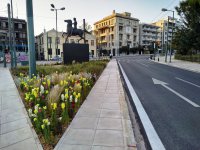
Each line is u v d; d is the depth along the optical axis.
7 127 4.33
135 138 4.22
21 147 3.46
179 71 18.92
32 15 8.76
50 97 5.39
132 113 5.92
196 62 31.17
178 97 7.89
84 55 20.36
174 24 43.25
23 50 57.94
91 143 3.60
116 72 16.44
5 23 58.34
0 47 44.12
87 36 63.06
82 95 6.89
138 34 88.44
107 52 82.12
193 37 31.05
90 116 5.09
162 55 67.00
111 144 3.58
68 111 5.05
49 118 4.60
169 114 5.79
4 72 15.61
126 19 82.38
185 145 3.89
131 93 8.70
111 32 80.88
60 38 56.94
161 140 4.12
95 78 11.29
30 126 4.38
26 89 7.39
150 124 5.02
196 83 11.48
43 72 12.12
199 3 27.83
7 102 6.29
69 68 13.52
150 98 7.78
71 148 3.41
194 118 5.42
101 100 6.79
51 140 3.63
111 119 4.88
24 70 14.91
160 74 16.27
